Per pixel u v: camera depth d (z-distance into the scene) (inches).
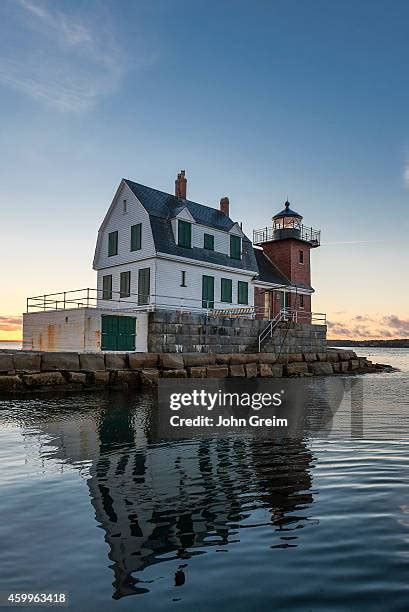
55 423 511.2
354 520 220.7
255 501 251.8
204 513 233.8
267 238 1670.8
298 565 175.6
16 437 434.0
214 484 285.6
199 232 1267.2
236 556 184.4
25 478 298.4
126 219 1244.5
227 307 1317.7
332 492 265.1
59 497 259.8
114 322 986.1
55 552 189.5
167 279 1170.0
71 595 157.4
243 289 1380.4
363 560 178.9
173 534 207.2
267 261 1632.6
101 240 1328.7
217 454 368.5
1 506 244.4
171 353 1011.9
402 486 274.2
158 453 372.8
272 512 233.8
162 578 167.8
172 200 1323.8
